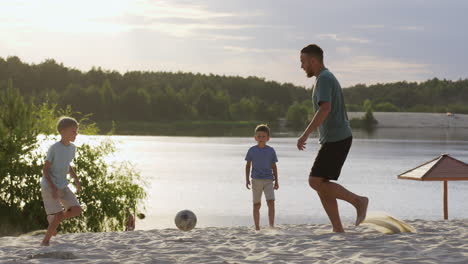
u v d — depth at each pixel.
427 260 4.33
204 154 60.19
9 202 16.34
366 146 82.44
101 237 7.12
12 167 16.05
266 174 8.67
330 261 4.48
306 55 6.36
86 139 17.62
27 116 17.30
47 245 6.13
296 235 6.31
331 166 6.18
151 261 4.62
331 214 6.37
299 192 29.31
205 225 19.28
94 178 16.52
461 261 4.27
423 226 7.25
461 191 31.03
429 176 11.63
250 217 21.28
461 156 58.44
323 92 6.04
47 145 17.31
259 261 4.56
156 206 23.69
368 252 4.80
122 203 16.59
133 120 193.62
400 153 65.44
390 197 28.59
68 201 6.35
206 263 4.51
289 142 94.06
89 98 187.50
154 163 47.44
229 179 35.91
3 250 5.68
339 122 6.18
